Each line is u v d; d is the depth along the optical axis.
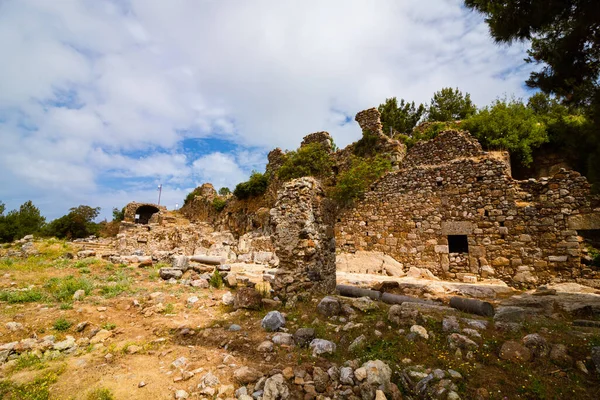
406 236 13.40
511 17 5.14
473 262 11.54
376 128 20.48
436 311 5.43
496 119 16.62
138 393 3.77
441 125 19.64
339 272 13.22
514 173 16.05
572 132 5.75
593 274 9.42
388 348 4.45
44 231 30.94
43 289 7.95
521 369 3.74
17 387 3.88
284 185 8.23
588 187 10.00
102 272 10.34
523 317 4.95
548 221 10.46
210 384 3.87
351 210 15.23
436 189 13.03
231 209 31.14
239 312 6.49
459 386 3.56
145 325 6.03
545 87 5.75
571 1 4.70
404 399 3.55
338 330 5.16
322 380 3.80
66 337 5.38
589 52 5.14
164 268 10.06
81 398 3.67
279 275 7.59
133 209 42.88
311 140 25.14
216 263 12.02
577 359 3.78
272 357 4.53
